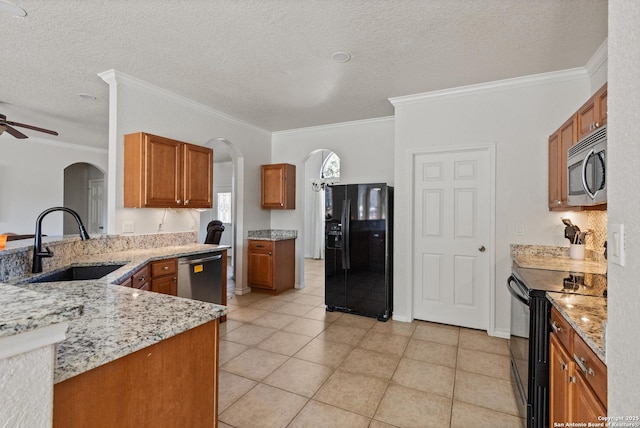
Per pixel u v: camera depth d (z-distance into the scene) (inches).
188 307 49.8
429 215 143.6
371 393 88.3
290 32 93.3
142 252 122.5
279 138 209.8
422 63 111.8
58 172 235.8
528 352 71.1
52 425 27.0
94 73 121.2
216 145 246.4
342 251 155.4
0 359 22.0
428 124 139.8
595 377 44.0
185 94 142.5
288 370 100.3
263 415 78.6
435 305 143.0
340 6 81.3
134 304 51.3
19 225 215.9
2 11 82.3
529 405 70.5
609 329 34.8
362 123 183.3
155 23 88.6
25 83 130.9
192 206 139.0
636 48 29.9
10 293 30.5
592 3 78.7
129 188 122.6
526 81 122.3
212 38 96.4
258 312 156.9
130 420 36.4
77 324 41.8
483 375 97.8
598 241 105.8
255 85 132.4
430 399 85.7
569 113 117.3
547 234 120.5
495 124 128.3
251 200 196.1
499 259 127.4
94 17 85.5
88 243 111.8
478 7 81.0
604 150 60.4
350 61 110.8
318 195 346.3
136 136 120.9
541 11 82.2
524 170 123.8
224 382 93.4
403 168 144.6
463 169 137.1
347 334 129.2
